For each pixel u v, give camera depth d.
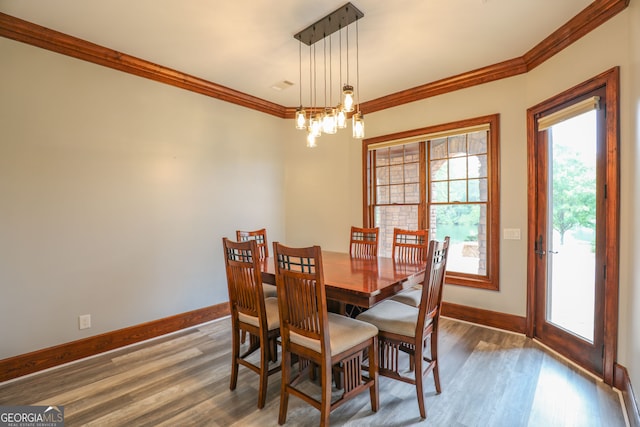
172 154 3.41
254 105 4.21
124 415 2.02
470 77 3.40
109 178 2.95
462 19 2.46
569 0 2.23
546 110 2.89
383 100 4.10
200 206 3.65
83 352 2.77
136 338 3.10
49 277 2.62
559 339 2.77
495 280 3.34
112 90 2.98
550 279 2.92
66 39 2.64
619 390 2.19
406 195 4.05
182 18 2.42
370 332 2.01
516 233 3.21
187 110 3.54
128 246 3.07
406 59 3.11
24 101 2.51
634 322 2.02
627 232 2.13
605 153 2.32
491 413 2.01
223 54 3.00
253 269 2.06
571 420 1.93
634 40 2.03
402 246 3.13
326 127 2.54
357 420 1.96
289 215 4.67
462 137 3.61
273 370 2.15
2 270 2.42
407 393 2.24
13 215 2.46
